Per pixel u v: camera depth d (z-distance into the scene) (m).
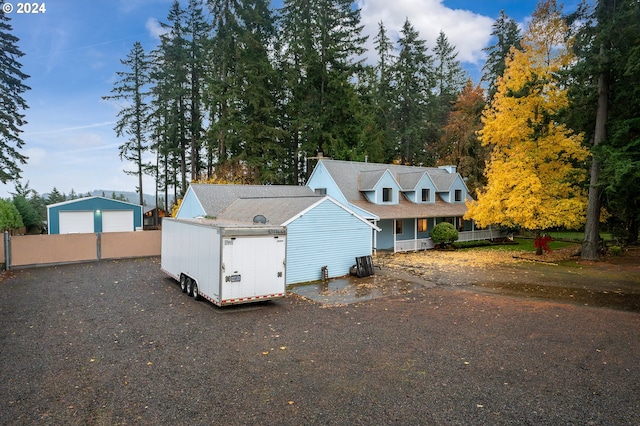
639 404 5.95
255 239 11.95
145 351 8.20
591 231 21.69
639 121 18.53
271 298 12.30
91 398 6.08
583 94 21.52
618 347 8.47
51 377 6.88
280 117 41.81
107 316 10.98
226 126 35.22
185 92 41.66
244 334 9.38
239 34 35.91
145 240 23.80
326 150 39.03
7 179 31.25
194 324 10.24
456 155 40.28
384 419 5.48
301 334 9.38
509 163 22.70
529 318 10.77
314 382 6.68
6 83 31.22
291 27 40.41
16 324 10.16
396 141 44.72
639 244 27.73
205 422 5.38
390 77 46.91
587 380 6.81
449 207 30.44
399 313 11.35
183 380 6.75
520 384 6.64
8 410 5.69
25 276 17.50
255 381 6.72
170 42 42.53
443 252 26.28
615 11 19.19
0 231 24.55
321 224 17.25
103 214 32.31
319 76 39.03
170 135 42.31
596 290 14.45
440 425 5.33
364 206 26.34
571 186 23.09
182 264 14.40
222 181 34.53
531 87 21.66
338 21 39.78
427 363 7.55
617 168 17.27
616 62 19.06
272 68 38.19
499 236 32.78
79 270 19.17
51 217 30.34
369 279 17.08
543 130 22.42
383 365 7.45
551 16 22.52
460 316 10.99
